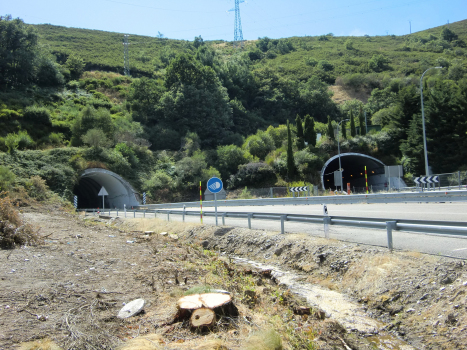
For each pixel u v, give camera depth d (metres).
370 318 6.15
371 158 50.84
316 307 6.67
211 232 14.06
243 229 13.11
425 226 7.10
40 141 49.88
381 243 8.96
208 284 7.00
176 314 5.08
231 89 90.94
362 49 167.75
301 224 14.33
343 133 57.88
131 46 134.75
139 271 7.92
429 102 45.00
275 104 91.38
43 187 36.41
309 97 95.88
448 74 95.06
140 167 51.75
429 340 5.17
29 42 69.12
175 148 60.75
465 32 187.12
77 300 5.94
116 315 5.35
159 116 66.69
